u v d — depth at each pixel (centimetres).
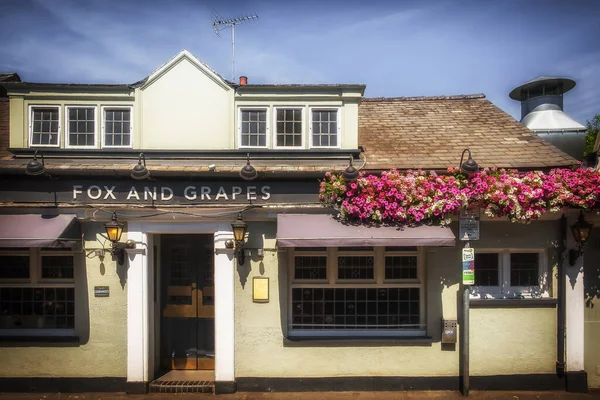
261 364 662
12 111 707
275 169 661
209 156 706
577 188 612
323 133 728
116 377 660
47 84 701
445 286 668
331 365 662
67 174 655
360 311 683
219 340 655
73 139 714
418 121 888
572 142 932
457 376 664
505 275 685
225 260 661
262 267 668
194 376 695
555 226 669
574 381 655
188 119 712
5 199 658
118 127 716
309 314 682
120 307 664
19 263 689
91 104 712
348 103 724
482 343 665
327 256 688
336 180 633
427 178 638
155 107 711
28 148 701
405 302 684
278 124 727
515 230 668
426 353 665
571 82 1003
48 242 599
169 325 727
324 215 650
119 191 666
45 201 660
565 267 662
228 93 714
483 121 874
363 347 664
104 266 666
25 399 638
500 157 709
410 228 620
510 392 659
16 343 659
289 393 655
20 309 685
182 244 730
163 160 702
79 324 664
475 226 652
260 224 672
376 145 777
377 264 685
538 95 1036
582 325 660
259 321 665
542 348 666
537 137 784
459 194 611
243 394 651
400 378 661
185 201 668
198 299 726
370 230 616
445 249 670
